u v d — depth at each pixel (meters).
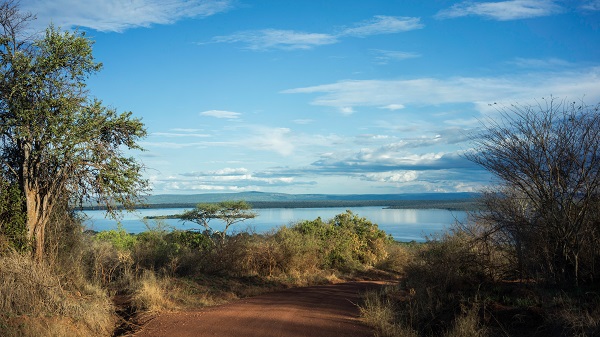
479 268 12.36
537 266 10.71
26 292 10.29
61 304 10.69
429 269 12.98
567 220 10.12
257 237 24.81
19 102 13.46
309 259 23.91
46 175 14.41
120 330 11.13
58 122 13.80
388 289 15.00
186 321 11.22
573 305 9.00
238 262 20.66
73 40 14.23
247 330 10.12
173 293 14.92
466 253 12.36
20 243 13.47
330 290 17.52
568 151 10.03
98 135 14.88
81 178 14.87
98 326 10.84
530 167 10.44
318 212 131.62
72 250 15.62
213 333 9.95
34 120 13.40
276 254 21.98
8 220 13.61
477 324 9.38
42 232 14.23
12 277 10.46
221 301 15.09
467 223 13.50
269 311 12.35
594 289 9.72
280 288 19.06
